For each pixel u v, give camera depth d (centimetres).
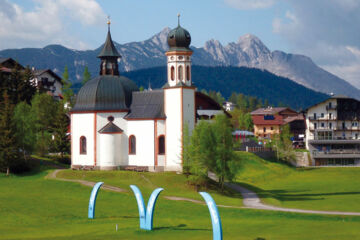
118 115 8706
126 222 5097
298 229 4744
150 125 8412
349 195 8300
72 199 6419
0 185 7481
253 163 11756
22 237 4241
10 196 6512
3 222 5025
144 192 7144
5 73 13638
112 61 9238
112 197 6612
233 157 7838
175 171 8244
